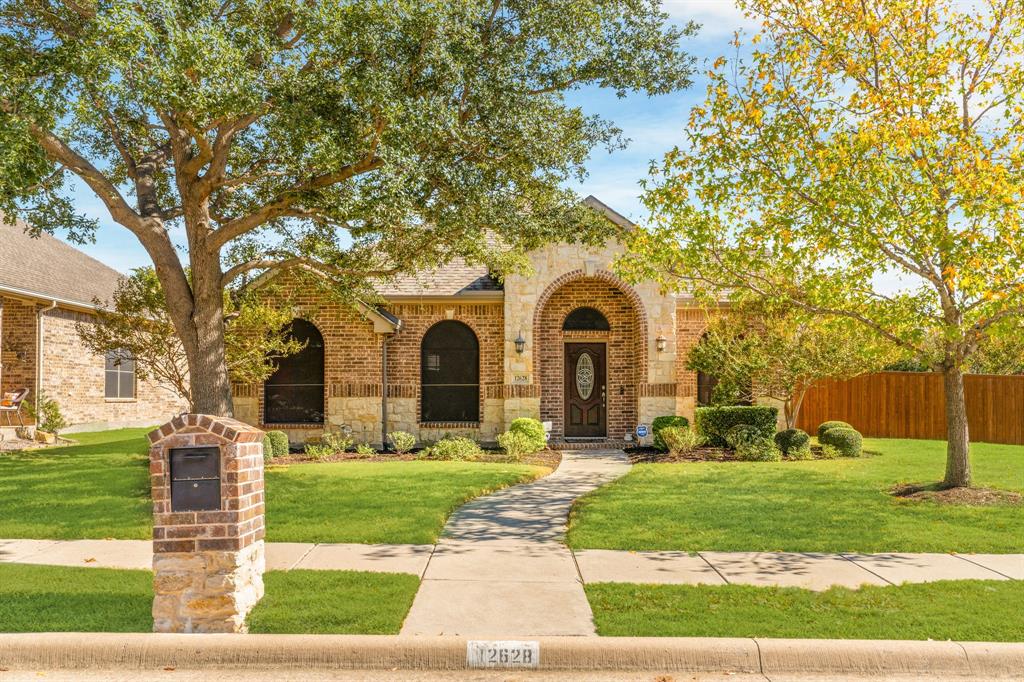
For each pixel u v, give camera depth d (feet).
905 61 35.76
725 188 37.06
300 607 19.67
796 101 37.27
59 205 43.57
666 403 60.29
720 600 20.56
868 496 36.35
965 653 16.89
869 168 33.60
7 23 35.76
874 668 16.85
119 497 35.76
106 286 81.46
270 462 50.93
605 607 19.98
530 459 52.54
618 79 40.06
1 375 63.77
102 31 28.27
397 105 31.60
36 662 17.10
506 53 36.78
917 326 35.45
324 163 33.32
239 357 50.11
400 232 40.19
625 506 34.01
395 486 38.91
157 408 86.38
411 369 62.49
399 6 31.76
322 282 48.14
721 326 55.62
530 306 60.90
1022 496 35.37
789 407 56.13
